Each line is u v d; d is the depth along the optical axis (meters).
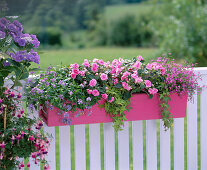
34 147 2.41
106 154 2.87
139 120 2.88
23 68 2.52
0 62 2.45
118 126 2.64
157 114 2.72
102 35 16.98
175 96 2.72
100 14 17.09
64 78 2.62
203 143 3.08
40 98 2.50
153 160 2.97
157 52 7.51
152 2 8.84
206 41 7.35
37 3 15.35
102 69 2.67
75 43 16.58
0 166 2.40
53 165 2.82
